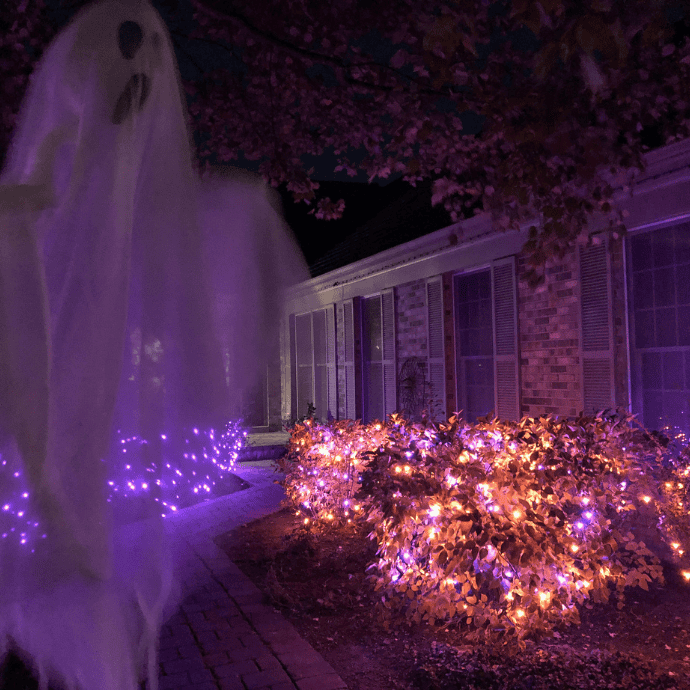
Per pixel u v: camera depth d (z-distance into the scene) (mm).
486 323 8969
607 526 4500
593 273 6836
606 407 6660
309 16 4812
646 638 3877
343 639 4059
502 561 3812
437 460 4105
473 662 3480
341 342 13531
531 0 2078
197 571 5281
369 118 5672
